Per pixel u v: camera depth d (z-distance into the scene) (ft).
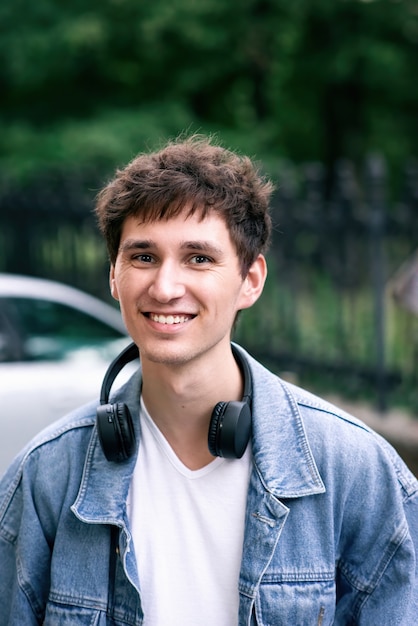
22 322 13.80
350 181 19.80
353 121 49.85
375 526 4.99
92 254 25.08
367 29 44.47
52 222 26.16
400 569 4.94
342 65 43.86
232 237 4.82
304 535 4.85
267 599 4.75
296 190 20.98
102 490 4.98
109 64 39.50
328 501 4.90
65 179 25.99
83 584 4.95
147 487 5.02
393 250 18.74
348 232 19.62
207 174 4.75
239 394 5.20
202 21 39.22
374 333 19.13
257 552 4.76
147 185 4.69
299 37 42.65
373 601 4.99
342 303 20.15
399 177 49.90
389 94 47.96
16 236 27.63
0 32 37.78
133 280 4.76
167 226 4.69
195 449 5.02
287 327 21.85
